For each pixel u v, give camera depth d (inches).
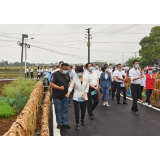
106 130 226.5
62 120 251.1
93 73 291.4
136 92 303.6
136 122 258.4
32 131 183.0
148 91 353.4
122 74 389.4
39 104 326.0
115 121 264.7
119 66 386.3
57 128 233.9
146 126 240.4
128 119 274.2
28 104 193.6
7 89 456.4
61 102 239.5
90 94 277.1
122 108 349.7
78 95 232.2
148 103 354.0
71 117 292.4
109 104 389.7
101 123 256.1
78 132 220.8
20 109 308.5
